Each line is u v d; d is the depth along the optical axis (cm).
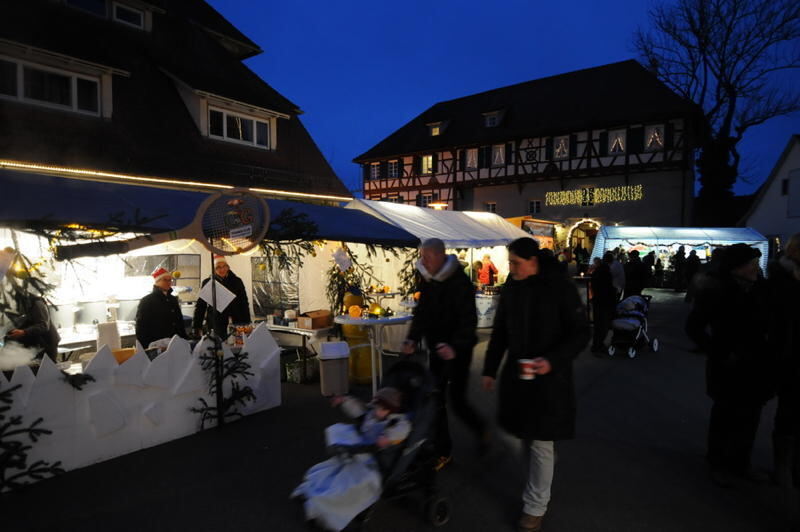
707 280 381
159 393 472
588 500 367
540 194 3284
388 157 3881
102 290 795
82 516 346
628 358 842
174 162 1110
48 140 918
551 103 3369
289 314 788
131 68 1155
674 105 2814
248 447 465
